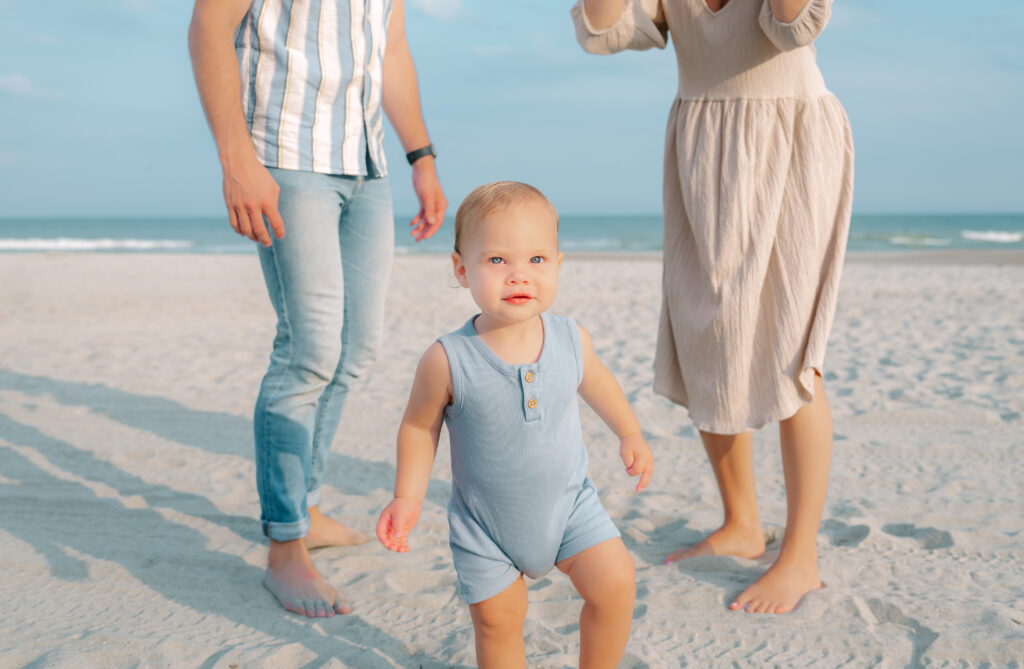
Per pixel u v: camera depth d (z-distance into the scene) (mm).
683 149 2391
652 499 3244
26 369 5902
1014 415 4371
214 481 3502
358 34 2385
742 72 2291
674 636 2135
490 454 1729
